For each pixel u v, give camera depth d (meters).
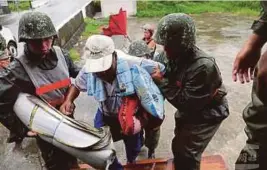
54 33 2.58
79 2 18.33
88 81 2.81
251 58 1.17
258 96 0.97
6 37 8.68
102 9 17.72
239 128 5.22
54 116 2.65
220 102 2.60
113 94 2.76
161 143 4.82
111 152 2.61
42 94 2.73
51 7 17.44
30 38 2.48
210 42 11.73
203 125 2.57
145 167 3.41
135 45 3.65
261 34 1.10
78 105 6.14
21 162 4.36
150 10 18.92
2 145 4.79
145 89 2.60
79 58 9.14
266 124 0.95
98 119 3.11
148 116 2.84
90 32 12.97
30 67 2.67
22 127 2.78
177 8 19.05
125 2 17.88
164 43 2.27
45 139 2.66
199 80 2.32
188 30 2.22
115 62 2.63
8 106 2.69
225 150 4.65
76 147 2.56
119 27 6.24
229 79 7.53
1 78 2.64
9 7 17.73
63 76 2.81
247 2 19.61
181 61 2.38
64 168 3.14
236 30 13.70
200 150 2.64
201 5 20.00
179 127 2.73
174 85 2.49
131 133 2.75
